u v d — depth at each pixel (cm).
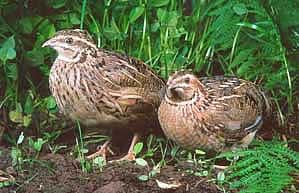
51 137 882
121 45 948
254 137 871
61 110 854
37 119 907
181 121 809
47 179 799
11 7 935
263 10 922
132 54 952
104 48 940
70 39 831
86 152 855
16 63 920
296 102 953
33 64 925
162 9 959
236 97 836
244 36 952
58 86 839
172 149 848
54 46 833
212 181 794
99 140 883
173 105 810
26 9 944
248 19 960
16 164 820
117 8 959
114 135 895
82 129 898
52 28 937
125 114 845
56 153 862
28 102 905
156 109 860
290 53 963
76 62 831
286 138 904
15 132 898
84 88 830
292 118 935
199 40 959
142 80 852
